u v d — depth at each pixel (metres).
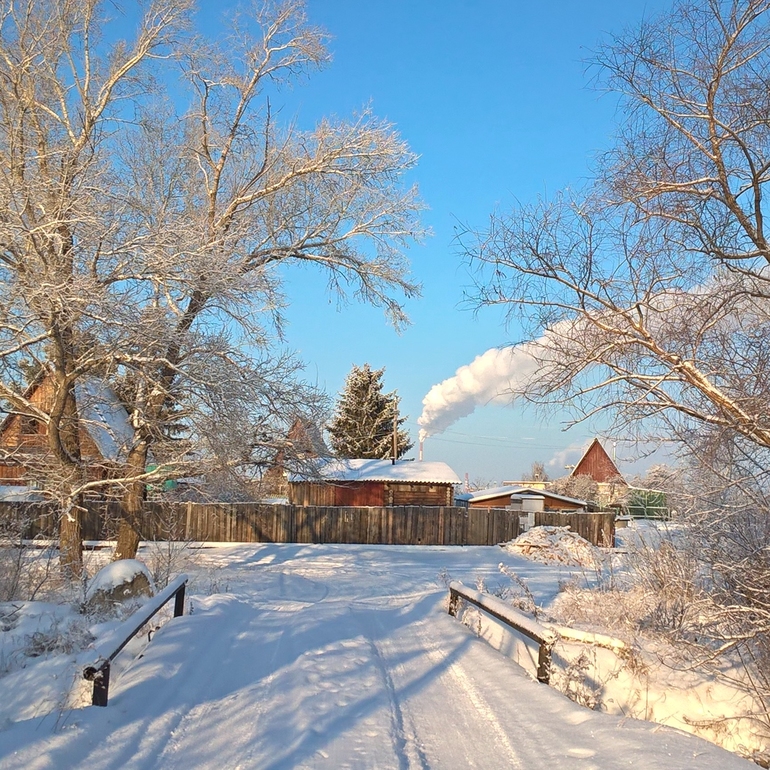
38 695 6.45
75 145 16.39
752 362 7.21
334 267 21.73
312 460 22.09
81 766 4.73
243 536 33.53
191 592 14.67
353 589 19.00
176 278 15.88
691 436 7.47
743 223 7.51
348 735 5.71
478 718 6.36
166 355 17.03
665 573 9.91
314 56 19.89
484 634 10.23
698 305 7.44
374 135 20.45
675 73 7.70
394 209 21.23
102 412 20.08
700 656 8.70
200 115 19.69
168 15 18.08
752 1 7.18
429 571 24.55
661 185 7.61
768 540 8.05
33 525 22.73
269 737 5.59
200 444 18.45
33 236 14.59
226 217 19.97
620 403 7.57
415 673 7.95
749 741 7.87
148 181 19.44
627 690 8.48
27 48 16.36
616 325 7.68
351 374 57.72
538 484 61.97
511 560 29.58
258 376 18.09
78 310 14.58
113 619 9.48
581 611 11.65
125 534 19.86
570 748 5.54
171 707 6.19
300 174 20.48
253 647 8.73
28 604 9.77
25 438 19.16
